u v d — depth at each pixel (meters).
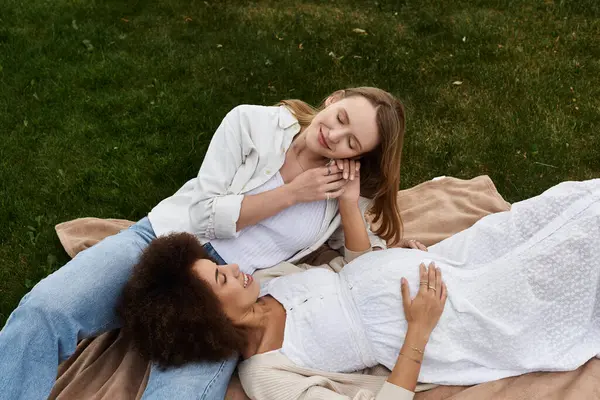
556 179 3.87
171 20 5.24
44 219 3.63
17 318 2.35
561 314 2.52
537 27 5.06
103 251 2.58
